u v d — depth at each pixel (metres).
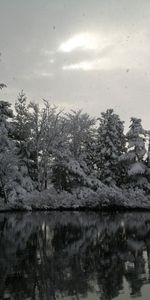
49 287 9.37
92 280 10.05
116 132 51.09
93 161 51.66
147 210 40.12
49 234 19.41
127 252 14.15
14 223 24.98
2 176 38.62
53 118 47.19
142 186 46.09
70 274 10.66
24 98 47.75
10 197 38.47
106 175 49.91
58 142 47.00
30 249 14.69
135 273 10.78
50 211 38.41
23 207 38.19
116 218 29.78
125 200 40.16
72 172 45.72
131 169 45.53
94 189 46.22
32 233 19.70
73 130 51.31
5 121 43.53
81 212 37.28
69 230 21.19
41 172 46.56
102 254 13.73
